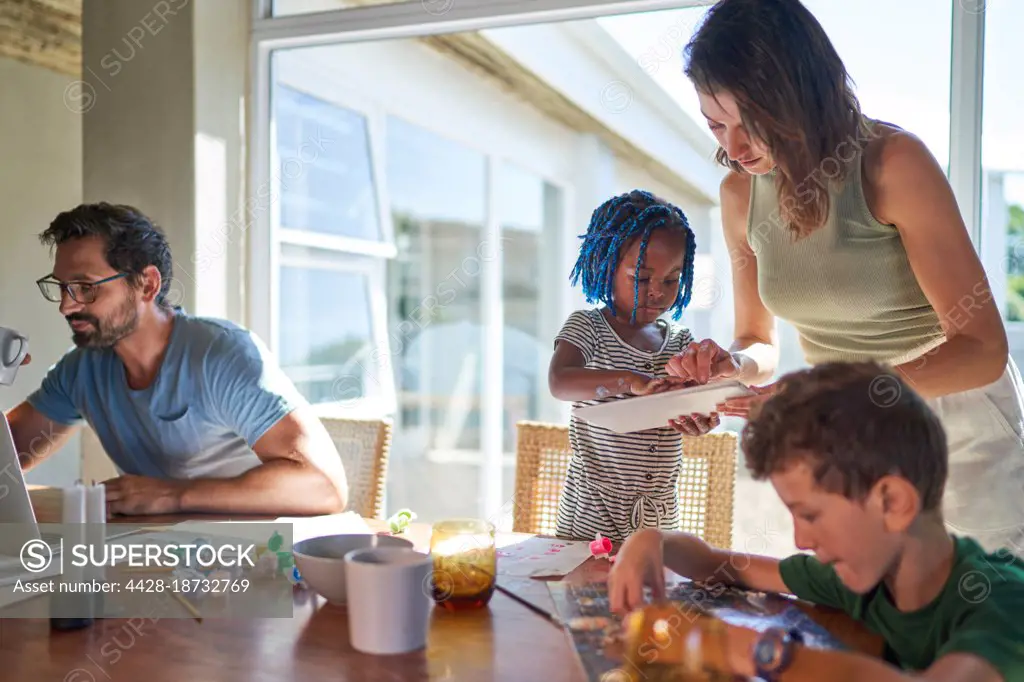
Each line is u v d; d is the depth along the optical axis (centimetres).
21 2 232
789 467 79
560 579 106
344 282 417
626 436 147
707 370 129
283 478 145
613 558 116
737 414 115
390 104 412
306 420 156
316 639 87
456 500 526
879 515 77
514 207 586
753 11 116
